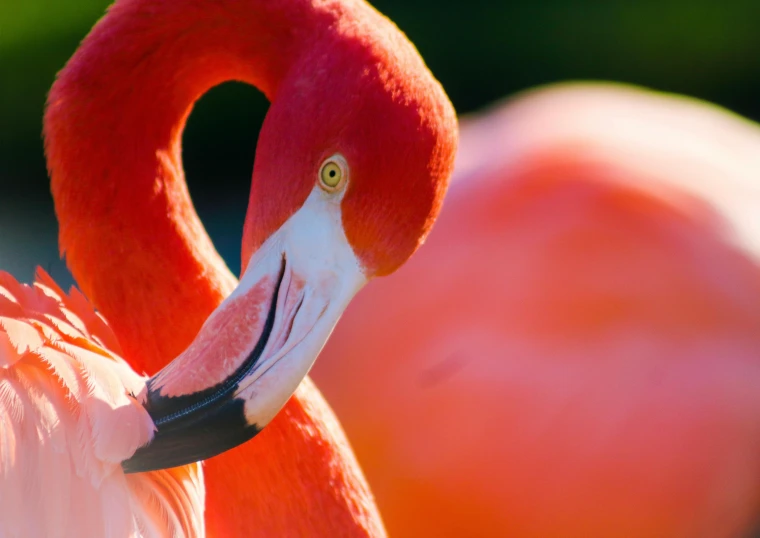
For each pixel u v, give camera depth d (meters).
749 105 8.63
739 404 3.50
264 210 3.05
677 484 3.44
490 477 3.46
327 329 3.05
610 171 3.81
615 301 3.57
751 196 3.98
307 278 3.05
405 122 3.03
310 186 3.04
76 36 8.54
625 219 3.70
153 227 3.09
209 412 3.03
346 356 3.76
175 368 3.04
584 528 3.43
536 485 3.44
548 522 3.44
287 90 3.05
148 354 3.09
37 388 3.01
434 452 3.53
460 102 8.91
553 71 8.90
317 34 3.05
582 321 3.57
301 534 3.10
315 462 3.10
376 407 3.63
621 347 3.52
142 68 3.08
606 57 8.74
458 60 8.88
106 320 3.09
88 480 3.01
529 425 3.48
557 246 3.66
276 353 3.04
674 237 3.68
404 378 3.62
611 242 3.65
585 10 8.82
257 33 3.06
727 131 4.51
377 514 3.13
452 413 3.53
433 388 3.57
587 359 3.52
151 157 3.09
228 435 3.03
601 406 3.47
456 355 3.59
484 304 3.63
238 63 3.08
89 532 3.01
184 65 3.08
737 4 8.58
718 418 3.47
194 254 3.10
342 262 3.05
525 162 3.89
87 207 3.08
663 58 8.71
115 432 3.01
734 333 3.59
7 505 2.99
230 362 3.04
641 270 3.61
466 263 3.71
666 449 3.45
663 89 8.77
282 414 3.10
